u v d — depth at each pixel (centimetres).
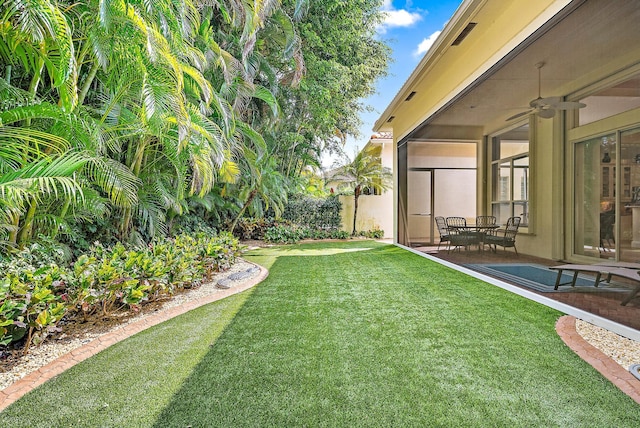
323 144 1409
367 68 1119
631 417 181
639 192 390
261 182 941
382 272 586
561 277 419
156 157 614
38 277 308
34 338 270
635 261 386
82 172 399
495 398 199
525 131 614
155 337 298
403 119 926
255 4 596
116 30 338
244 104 775
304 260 729
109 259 407
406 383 216
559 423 176
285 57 785
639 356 252
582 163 479
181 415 185
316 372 232
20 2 253
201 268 514
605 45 388
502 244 662
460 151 844
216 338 295
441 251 810
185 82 451
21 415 188
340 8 912
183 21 412
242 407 192
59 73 307
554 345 272
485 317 342
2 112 306
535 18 371
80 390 212
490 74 480
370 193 1359
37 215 404
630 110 391
